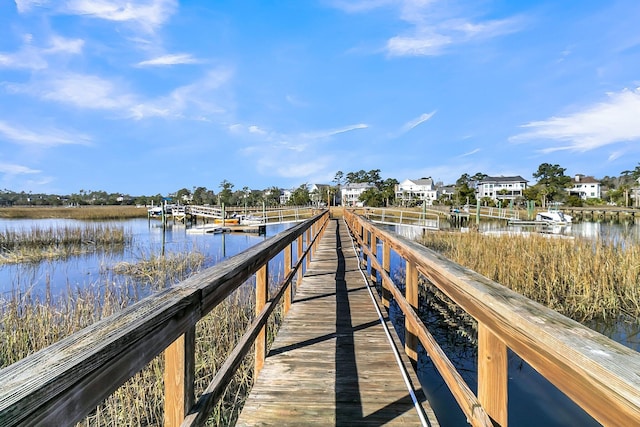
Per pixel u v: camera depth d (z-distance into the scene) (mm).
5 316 5340
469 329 5609
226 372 1500
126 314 871
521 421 3311
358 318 3668
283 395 2203
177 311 1008
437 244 14266
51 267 12164
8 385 533
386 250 3781
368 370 2531
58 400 573
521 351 862
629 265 7496
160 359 4027
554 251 9250
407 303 2412
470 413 1177
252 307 5855
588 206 47719
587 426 3211
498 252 9703
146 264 11703
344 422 1922
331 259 7449
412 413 2004
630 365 575
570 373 685
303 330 3332
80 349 664
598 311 6332
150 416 3484
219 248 16891
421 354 4848
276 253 2898
